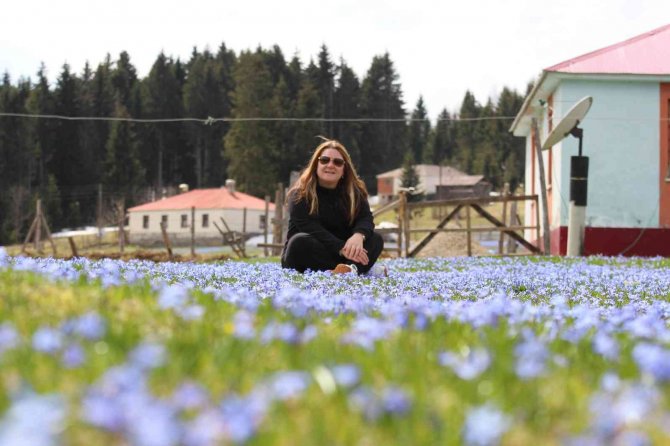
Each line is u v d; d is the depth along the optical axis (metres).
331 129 128.88
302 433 2.25
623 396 2.74
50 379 2.52
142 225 84.00
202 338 3.42
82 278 5.46
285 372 2.92
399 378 2.97
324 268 9.95
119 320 3.69
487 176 134.50
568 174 24.66
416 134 160.00
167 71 131.62
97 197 111.12
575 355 3.81
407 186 113.50
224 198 81.62
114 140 111.50
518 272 12.76
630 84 24.52
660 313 6.54
